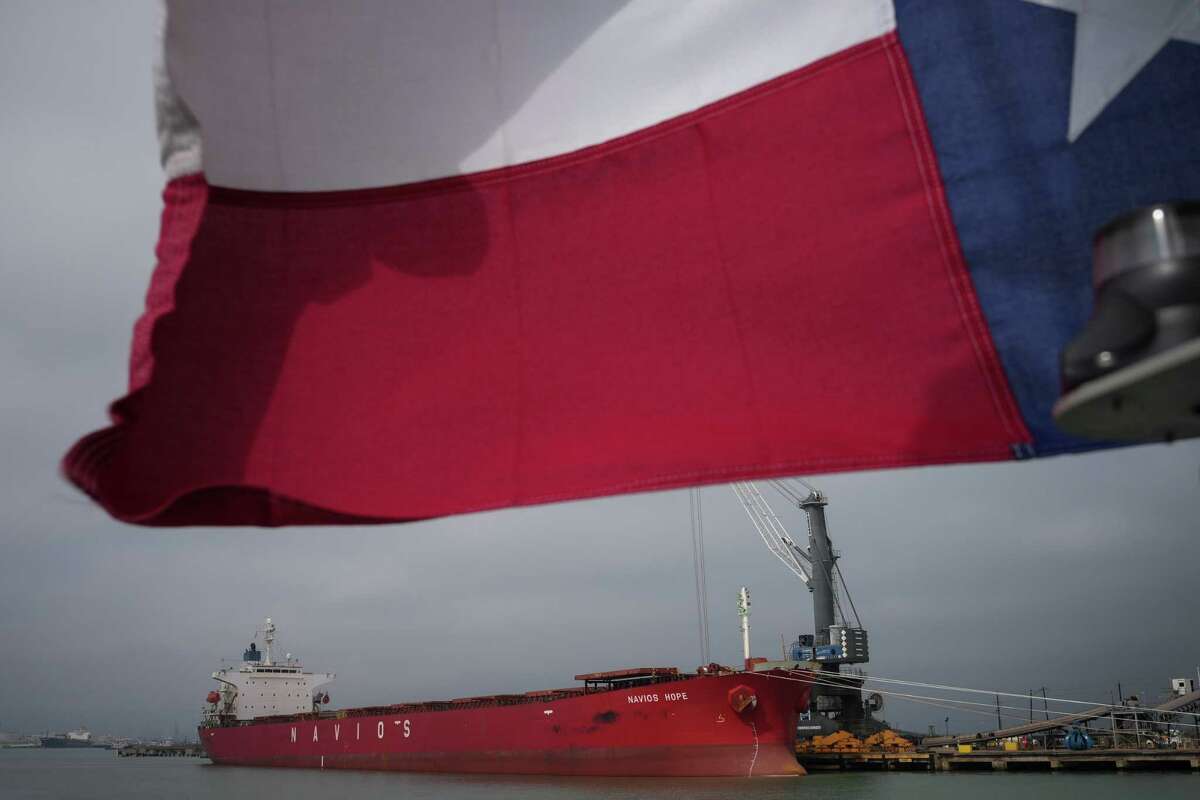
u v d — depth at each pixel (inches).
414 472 135.7
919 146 139.8
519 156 149.4
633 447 136.3
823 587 2534.5
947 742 2369.6
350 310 142.7
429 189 148.7
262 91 142.9
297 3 142.8
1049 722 2235.5
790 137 144.6
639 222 146.9
